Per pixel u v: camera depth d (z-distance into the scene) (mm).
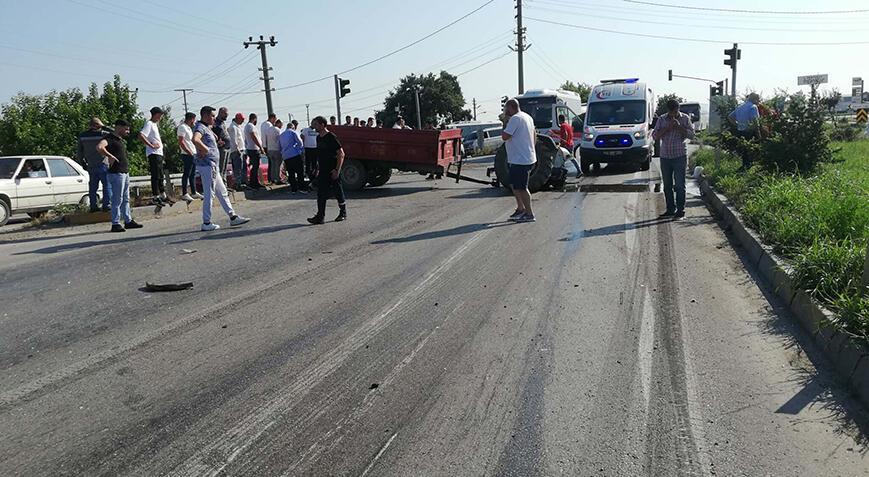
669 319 5496
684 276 6812
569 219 10453
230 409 4027
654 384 4270
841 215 7023
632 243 8445
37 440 3691
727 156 15977
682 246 8234
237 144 14953
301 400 4133
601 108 20719
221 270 7551
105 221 11719
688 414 3863
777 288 5984
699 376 4383
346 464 3393
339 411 3977
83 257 8469
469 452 3488
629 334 5172
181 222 11320
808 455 3408
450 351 4898
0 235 10633
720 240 8562
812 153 11305
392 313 5812
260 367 4668
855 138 23562
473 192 14797
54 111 34750
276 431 3746
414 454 3479
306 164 16234
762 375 4371
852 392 4066
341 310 5934
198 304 6215
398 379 4422
